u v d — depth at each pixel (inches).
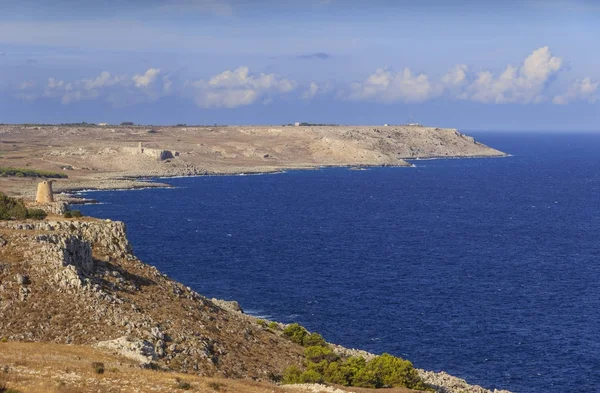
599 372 3142.2
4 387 1392.7
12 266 2255.2
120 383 1578.5
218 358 2271.2
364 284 4694.9
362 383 2429.9
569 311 4097.0
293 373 2337.6
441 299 4328.3
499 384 2999.5
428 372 2970.0
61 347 1919.3
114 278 2496.3
